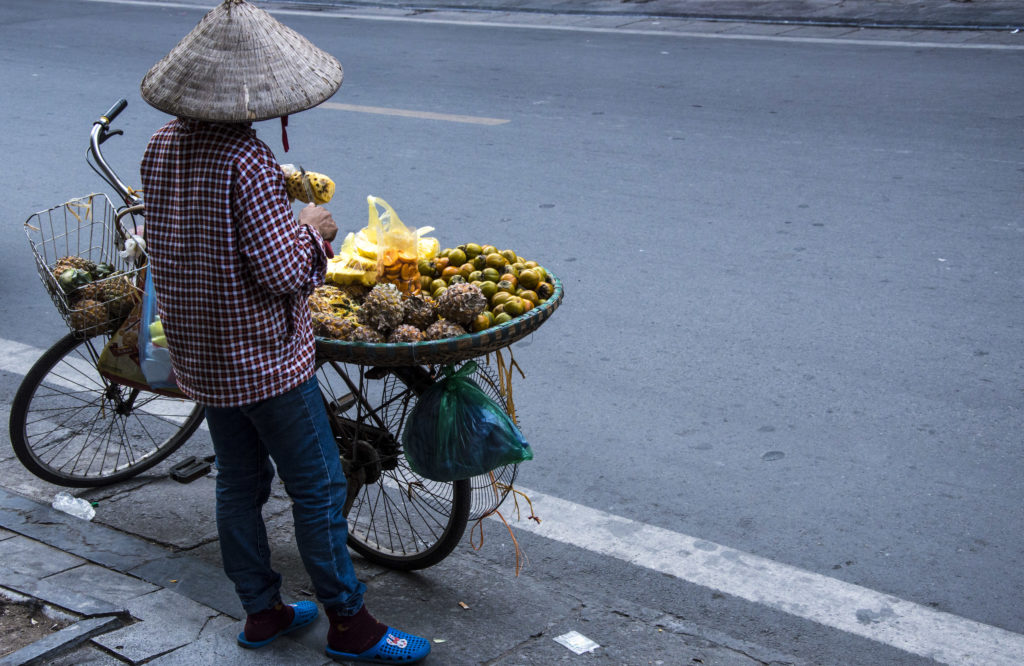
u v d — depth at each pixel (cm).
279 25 283
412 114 1002
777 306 574
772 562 373
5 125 1012
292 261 272
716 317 565
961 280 593
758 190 754
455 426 324
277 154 884
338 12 1605
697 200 740
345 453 362
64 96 1127
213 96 268
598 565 375
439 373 340
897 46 1184
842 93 995
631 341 544
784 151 836
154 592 337
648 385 500
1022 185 731
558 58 1216
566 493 420
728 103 986
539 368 521
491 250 363
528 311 335
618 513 406
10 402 489
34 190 816
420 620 339
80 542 373
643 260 643
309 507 299
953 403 471
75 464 434
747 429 460
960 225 669
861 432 452
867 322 550
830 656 325
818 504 405
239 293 274
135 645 308
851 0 1437
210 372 282
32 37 1482
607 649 324
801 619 343
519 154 866
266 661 304
